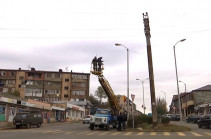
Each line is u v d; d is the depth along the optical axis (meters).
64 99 90.25
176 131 23.75
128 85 39.09
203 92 68.75
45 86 90.56
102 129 28.97
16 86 89.56
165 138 16.77
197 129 27.25
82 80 92.69
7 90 89.25
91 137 17.62
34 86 90.00
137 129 25.61
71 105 64.62
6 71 90.75
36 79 90.69
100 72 30.33
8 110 35.81
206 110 59.06
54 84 91.50
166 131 23.77
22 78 90.25
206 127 30.02
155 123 25.58
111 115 29.83
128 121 28.92
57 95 90.31
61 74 92.25
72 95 90.94
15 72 90.75
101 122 27.12
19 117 30.89
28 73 91.19
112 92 31.17
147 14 27.22
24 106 40.47
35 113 33.44
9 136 17.92
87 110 83.06
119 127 25.56
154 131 23.84
